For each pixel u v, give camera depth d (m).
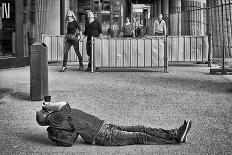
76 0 28.72
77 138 5.70
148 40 15.96
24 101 8.80
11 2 16.58
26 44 17.89
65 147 5.26
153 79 13.01
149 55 15.97
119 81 12.40
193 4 27.38
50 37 19.14
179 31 32.22
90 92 10.00
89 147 5.25
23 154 4.97
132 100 8.86
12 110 7.77
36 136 5.84
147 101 8.74
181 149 5.14
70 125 5.23
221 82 12.24
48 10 20.81
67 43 15.94
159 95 9.57
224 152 5.02
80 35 15.98
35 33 19.05
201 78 13.38
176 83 11.94
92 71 15.70
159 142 5.34
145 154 4.95
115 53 16.03
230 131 6.08
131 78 13.30
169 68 17.66
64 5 22.39
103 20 35.44
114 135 5.28
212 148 5.19
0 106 8.18
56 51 19.17
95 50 15.90
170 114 7.36
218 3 22.19
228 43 21.72
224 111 7.62
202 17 27.52
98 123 5.31
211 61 18.91
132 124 6.52
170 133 5.35
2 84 11.41
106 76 13.93
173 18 35.62
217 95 9.59
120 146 5.29
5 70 15.63
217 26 22.28
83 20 29.39
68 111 5.22
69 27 15.80
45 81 9.01
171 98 9.14
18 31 16.89
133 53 16.05
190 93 9.91
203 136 5.79
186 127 5.32
